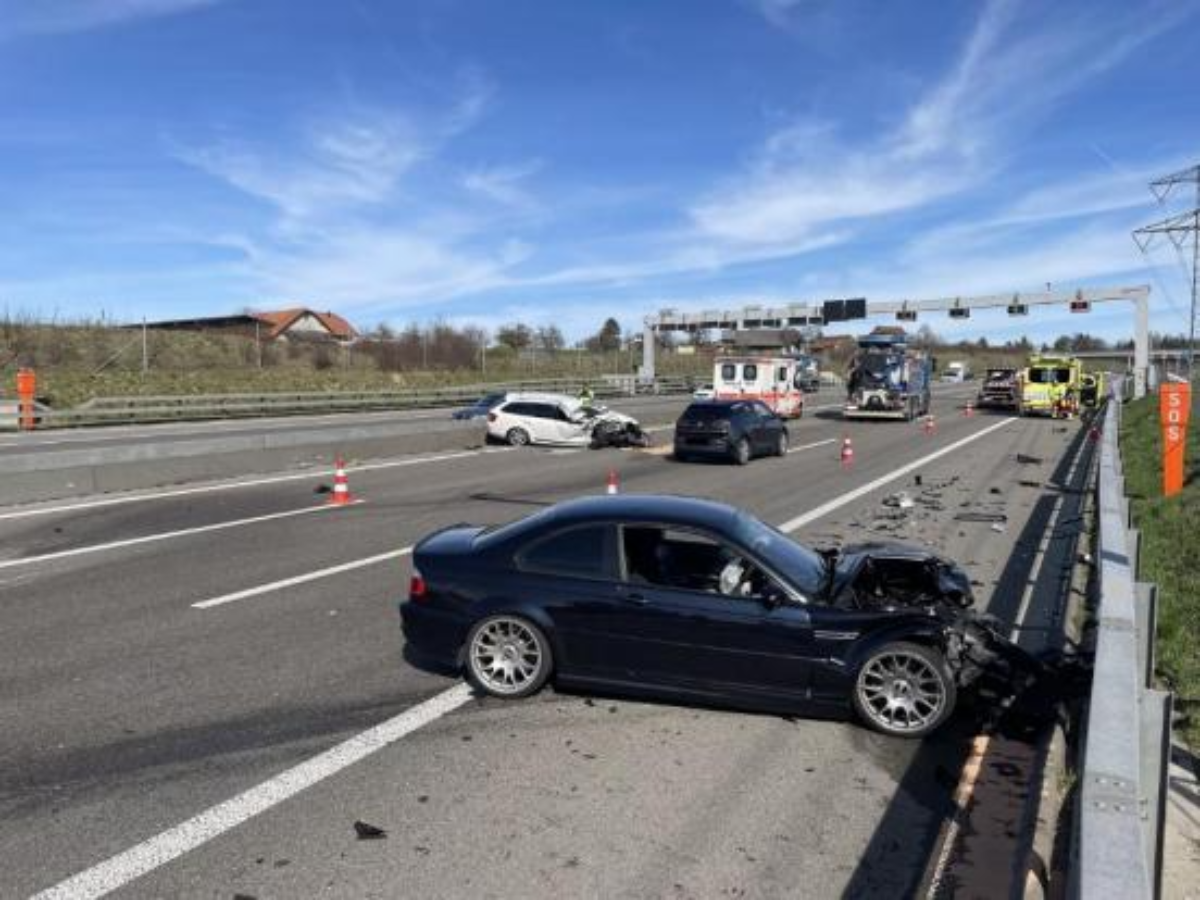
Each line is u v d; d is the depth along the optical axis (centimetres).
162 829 486
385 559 1148
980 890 441
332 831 486
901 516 1512
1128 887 232
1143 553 1115
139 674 722
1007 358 15062
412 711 655
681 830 492
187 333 5262
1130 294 5534
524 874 447
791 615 636
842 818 509
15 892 429
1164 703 360
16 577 1044
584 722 639
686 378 6925
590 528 686
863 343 4056
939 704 613
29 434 3066
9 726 619
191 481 1872
